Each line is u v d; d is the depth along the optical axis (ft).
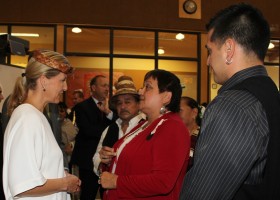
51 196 5.44
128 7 26.35
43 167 5.40
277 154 3.41
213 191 3.40
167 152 5.73
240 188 3.46
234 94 3.57
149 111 6.57
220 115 3.46
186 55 27.76
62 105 14.82
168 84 6.47
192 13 27.14
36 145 5.23
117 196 5.97
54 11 25.55
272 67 29.22
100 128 12.48
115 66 26.84
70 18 25.71
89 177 12.52
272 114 3.47
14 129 5.22
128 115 9.53
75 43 26.27
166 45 27.48
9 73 11.38
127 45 26.96
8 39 11.46
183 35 27.66
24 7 25.32
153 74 6.59
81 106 12.71
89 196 12.48
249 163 3.33
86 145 12.47
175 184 5.79
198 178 3.51
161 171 5.66
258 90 3.57
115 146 7.29
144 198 5.79
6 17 25.23
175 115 6.34
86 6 25.86
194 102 9.57
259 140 3.35
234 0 27.66
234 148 3.33
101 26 26.30
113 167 6.84
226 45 3.84
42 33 25.86
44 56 5.64
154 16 26.68
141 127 6.91
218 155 3.38
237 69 3.82
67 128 14.17
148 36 27.20
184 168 5.92
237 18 3.81
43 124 5.50
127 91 9.48
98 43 26.55
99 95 12.66
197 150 3.63
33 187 5.01
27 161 5.03
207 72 27.71
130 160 6.12
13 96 6.00
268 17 28.30
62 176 5.70
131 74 27.04
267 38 3.86
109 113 12.63
